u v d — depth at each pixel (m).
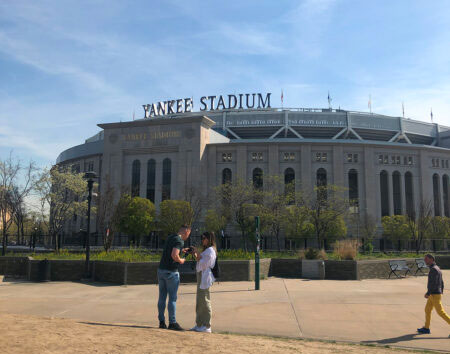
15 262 22.98
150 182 66.06
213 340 7.65
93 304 13.26
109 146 68.44
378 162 67.25
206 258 9.12
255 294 16.09
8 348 5.93
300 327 10.30
